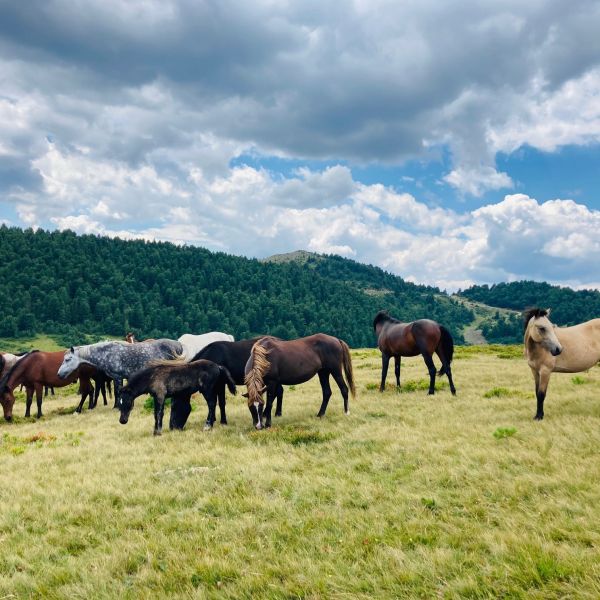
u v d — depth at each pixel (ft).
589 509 18.38
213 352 45.11
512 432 30.37
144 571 17.21
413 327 51.06
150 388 40.70
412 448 29.17
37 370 59.77
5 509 23.80
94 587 16.51
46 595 16.40
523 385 52.75
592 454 25.38
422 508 20.44
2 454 36.94
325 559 16.99
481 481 22.84
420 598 14.20
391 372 76.79
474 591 14.11
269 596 15.06
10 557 18.83
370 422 38.75
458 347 128.36
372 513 20.34
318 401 51.08
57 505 23.95
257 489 24.22
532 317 34.78
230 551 18.15
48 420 57.16
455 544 17.19
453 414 39.14
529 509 19.44
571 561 14.88
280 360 39.40
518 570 14.66
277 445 33.17
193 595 15.43
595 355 34.73
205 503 22.90
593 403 38.06
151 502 23.43
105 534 20.79
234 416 46.75
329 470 26.63
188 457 30.99
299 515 20.86
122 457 32.58
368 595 14.56
